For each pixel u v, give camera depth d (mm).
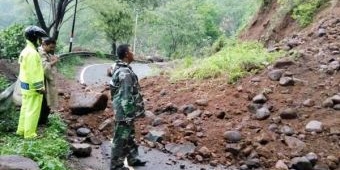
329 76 10531
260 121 9102
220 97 10469
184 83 12219
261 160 7730
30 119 7590
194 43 47750
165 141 8664
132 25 40188
